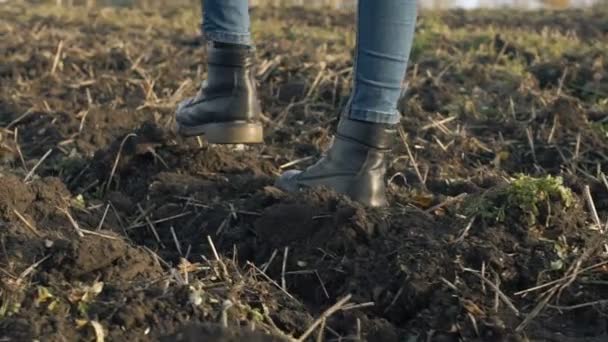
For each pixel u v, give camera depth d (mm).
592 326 2785
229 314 2609
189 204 3432
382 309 2842
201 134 3744
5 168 4055
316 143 4543
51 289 2637
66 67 6352
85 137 4551
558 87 5906
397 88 3131
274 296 2848
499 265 2912
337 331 2711
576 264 2926
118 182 3789
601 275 2926
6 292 2596
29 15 10641
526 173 4332
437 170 4109
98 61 6520
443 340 2678
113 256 2789
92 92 5691
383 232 3059
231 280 2889
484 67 6500
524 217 3096
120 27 9617
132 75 6176
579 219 3193
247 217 3303
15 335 2408
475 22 11039
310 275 2969
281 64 6211
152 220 3404
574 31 9570
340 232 3043
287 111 5195
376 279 2895
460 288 2822
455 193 3789
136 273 2797
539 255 2971
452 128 4902
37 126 4785
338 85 5586
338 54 7098
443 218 3221
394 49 3045
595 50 7160
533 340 2676
